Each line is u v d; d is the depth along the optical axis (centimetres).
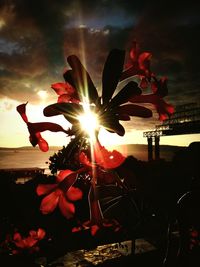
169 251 25
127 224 26
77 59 22
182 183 25
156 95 24
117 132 21
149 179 25
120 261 78
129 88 22
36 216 219
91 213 24
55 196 21
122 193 25
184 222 23
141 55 26
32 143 21
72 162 22
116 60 22
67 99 23
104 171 23
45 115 21
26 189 370
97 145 22
